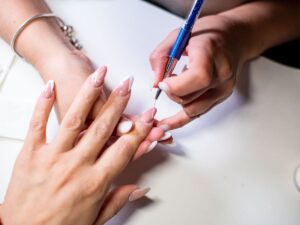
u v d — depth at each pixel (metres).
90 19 0.34
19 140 0.28
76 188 0.25
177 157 0.29
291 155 0.32
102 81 0.25
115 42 0.34
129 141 0.26
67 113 0.25
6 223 0.24
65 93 0.28
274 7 0.38
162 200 0.28
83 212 0.25
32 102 0.29
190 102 0.28
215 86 0.29
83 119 0.25
